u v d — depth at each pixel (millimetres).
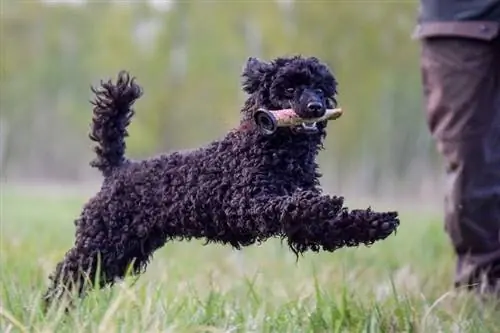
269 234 7164
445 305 8898
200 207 7645
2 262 10062
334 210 6625
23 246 12922
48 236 15789
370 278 11531
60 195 41250
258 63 7914
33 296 7973
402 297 8727
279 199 7000
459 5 9359
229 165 7547
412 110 68375
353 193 70625
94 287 7750
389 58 53125
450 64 9422
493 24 9227
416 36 9961
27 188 53062
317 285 8156
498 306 8789
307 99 7434
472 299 8922
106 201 8234
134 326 6762
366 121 60562
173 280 10086
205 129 62750
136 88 8578
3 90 65375
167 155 8078
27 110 70625
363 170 71000
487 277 9539
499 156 9438
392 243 16844
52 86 67375
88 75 67438
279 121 7328
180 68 62781
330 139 61906
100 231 8234
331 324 7758
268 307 8438
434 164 70438
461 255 9812
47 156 79188
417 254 14695
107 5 65875
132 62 62469
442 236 16859
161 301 7578
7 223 18672
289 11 53656
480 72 9297
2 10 61750
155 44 62438
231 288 9688
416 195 70000
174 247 15273
